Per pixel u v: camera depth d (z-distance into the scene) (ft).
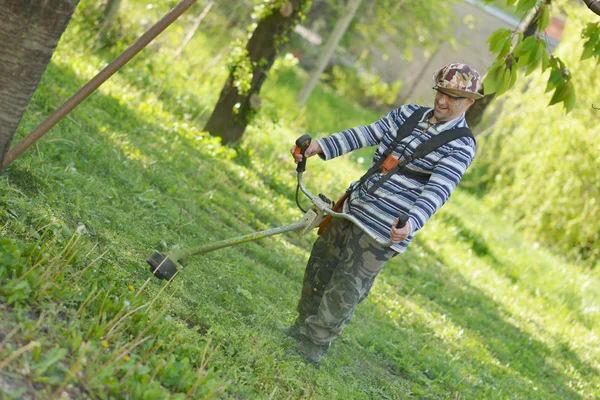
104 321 12.24
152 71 45.01
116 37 47.03
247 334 15.40
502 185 64.54
